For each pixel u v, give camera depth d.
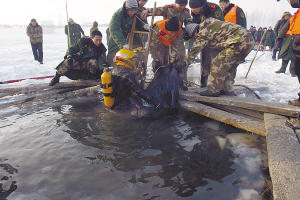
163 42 4.08
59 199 1.60
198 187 1.73
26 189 1.70
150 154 2.22
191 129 2.86
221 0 5.06
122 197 1.62
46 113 3.37
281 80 5.73
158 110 3.28
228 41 3.44
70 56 4.46
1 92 4.27
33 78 5.81
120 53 3.38
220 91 3.99
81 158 2.14
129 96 3.52
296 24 3.10
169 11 4.39
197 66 8.23
